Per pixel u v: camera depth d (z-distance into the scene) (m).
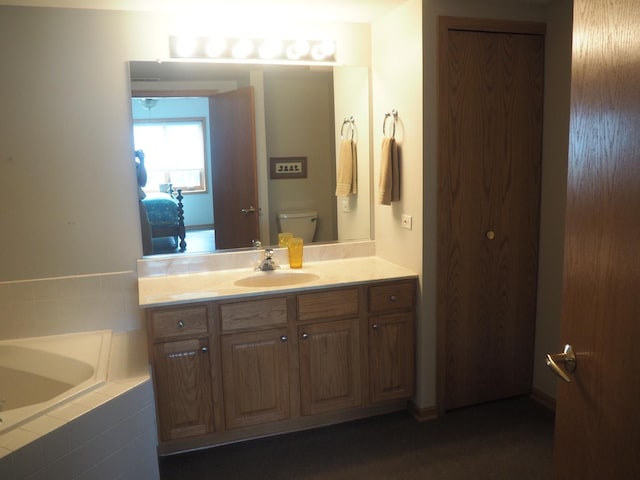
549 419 3.03
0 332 2.80
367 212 3.42
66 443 1.89
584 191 1.26
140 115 2.89
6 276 2.79
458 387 3.13
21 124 2.72
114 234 2.93
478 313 3.10
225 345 2.65
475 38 2.87
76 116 2.79
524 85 3.00
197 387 2.63
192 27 2.94
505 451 2.73
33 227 2.80
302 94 3.20
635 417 1.13
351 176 3.36
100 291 2.92
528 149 3.05
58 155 2.79
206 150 3.05
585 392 1.29
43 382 2.54
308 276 3.03
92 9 2.75
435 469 2.59
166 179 2.99
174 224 3.04
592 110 1.22
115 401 2.08
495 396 3.23
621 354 1.16
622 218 1.14
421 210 2.89
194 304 2.57
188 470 2.62
